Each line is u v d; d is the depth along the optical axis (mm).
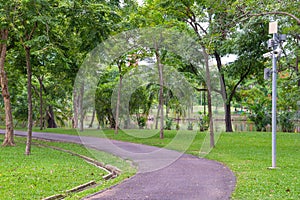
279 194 6641
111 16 12992
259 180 7918
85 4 11852
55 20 11492
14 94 28156
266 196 6500
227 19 12781
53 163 10336
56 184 7422
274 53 9797
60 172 8750
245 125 32062
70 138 20281
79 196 6578
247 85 30172
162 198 6504
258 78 22000
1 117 37750
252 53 17422
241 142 17016
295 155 12430
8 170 8883
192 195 6742
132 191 7031
